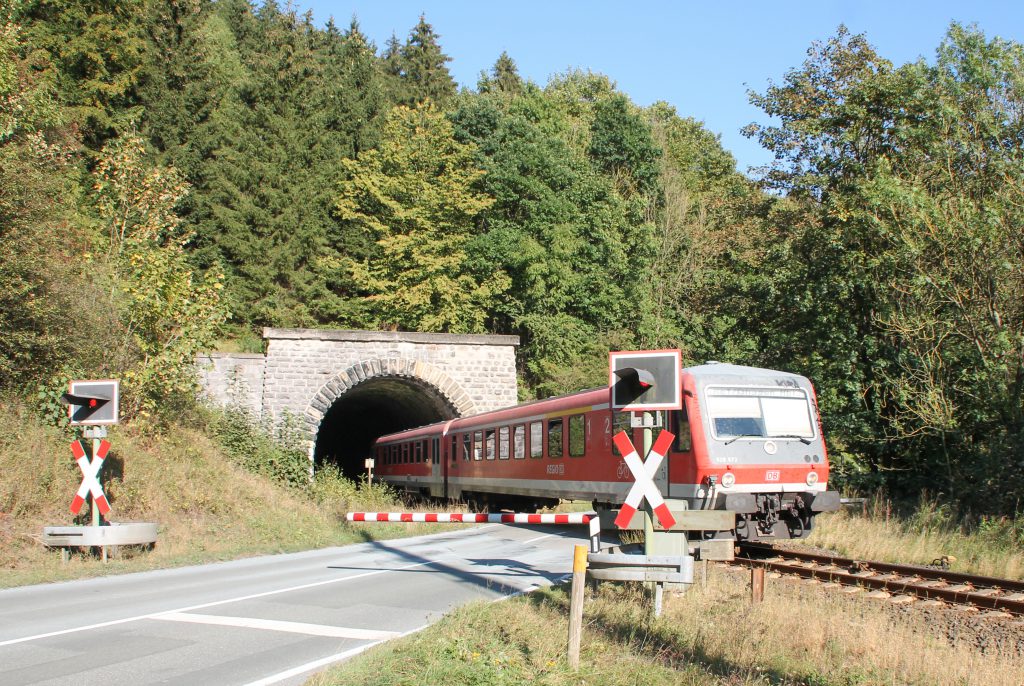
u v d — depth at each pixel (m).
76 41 37.25
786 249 23.97
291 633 8.19
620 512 8.38
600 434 18.00
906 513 19.02
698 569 11.58
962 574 12.03
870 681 7.17
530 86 52.59
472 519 12.05
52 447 16.47
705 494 13.91
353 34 57.50
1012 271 18.36
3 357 16.98
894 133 22.64
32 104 19.67
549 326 43.09
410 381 33.88
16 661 7.02
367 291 44.69
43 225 18.33
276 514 19.03
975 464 18.66
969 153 20.00
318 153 44.19
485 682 6.29
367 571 13.04
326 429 52.41
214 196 41.06
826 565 13.44
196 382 21.20
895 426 20.50
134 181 22.45
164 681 6.38
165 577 12.55
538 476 21.38
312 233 42.50
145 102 41.09
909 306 20.67
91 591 11.08
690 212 50.88
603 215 45.75
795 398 14.87
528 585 11.34
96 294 19.83
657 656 7.27
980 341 19.06
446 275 41.97
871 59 24.16
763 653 7.73
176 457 19.72
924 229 19.67
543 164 44.31
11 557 13.09
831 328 22.75
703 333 29.83
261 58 50.66
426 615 9.15
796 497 14.49
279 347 30.72
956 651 8.48
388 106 49.75
